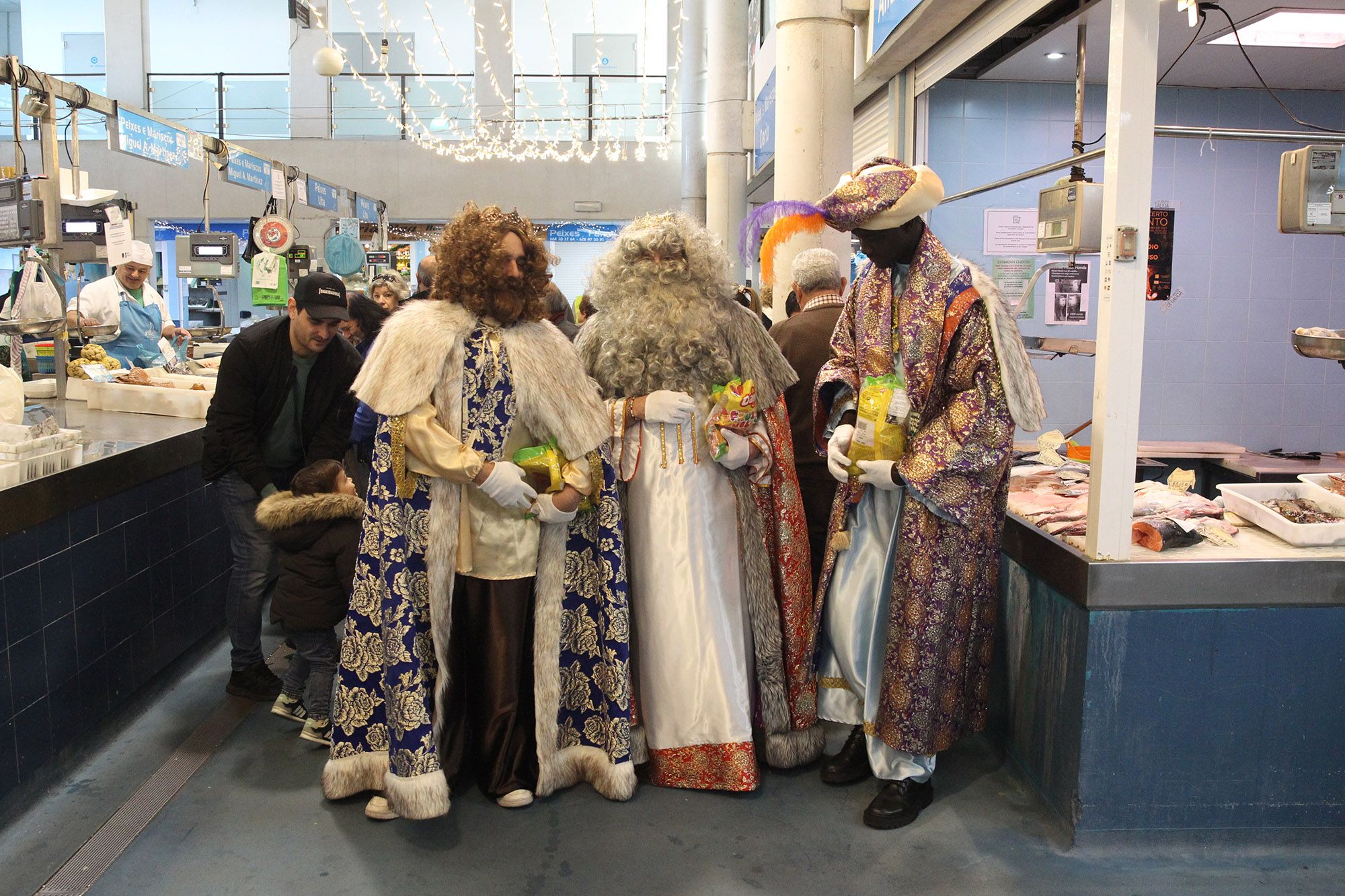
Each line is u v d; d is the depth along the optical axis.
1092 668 2.41
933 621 2.52
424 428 2.45
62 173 6.92
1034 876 2.39
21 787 2.64
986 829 2.59
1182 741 2.45
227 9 17.09
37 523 2.69
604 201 16.42
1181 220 5.09
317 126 16.33
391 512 2.53
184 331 7.08
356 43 16.81
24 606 2.66
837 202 2.45
